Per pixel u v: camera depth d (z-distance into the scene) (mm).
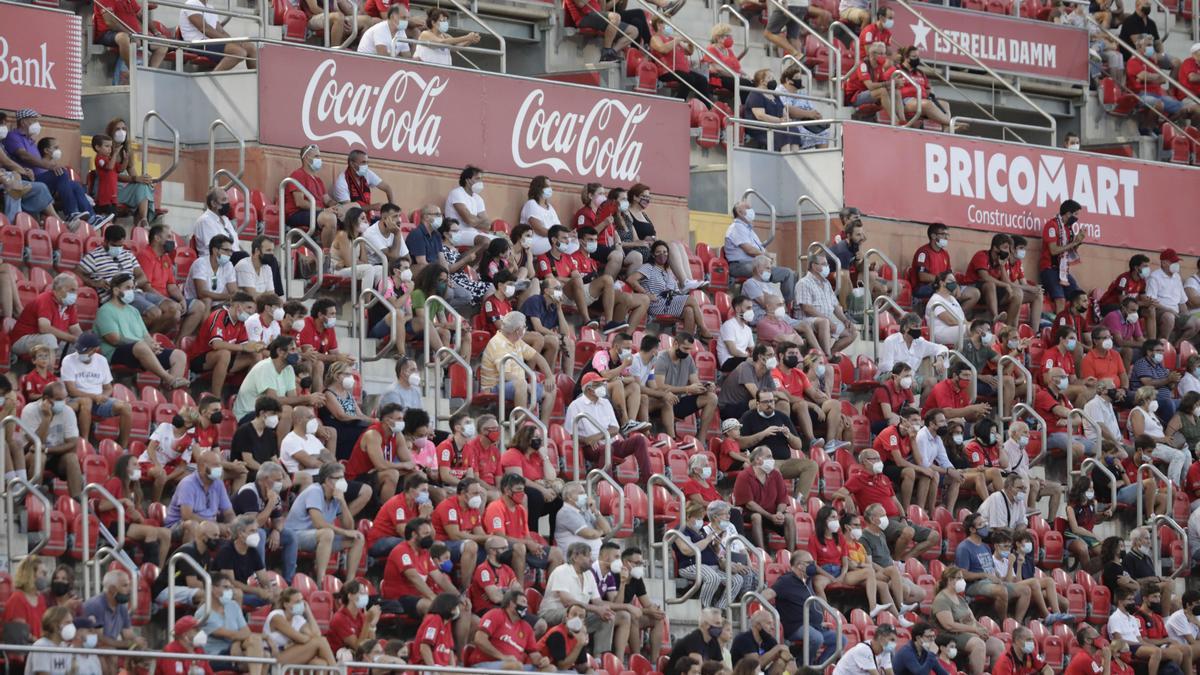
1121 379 95562
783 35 109188
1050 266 101188
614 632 68000
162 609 61344
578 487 70375
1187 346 99312
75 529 61812
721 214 97375
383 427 68875
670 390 80000
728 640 68375
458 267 80938
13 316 69250
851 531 76625
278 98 82562
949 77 115188
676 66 102000
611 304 84562
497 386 75875
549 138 89562
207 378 71625
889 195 98812
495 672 59844
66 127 79000
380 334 76250
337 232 79375
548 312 80875
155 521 63781
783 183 99062
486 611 65438
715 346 87188
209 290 73250
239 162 82188
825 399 84000
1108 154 114812
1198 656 82562
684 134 93938
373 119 84812
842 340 89875
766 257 89188
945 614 76625
